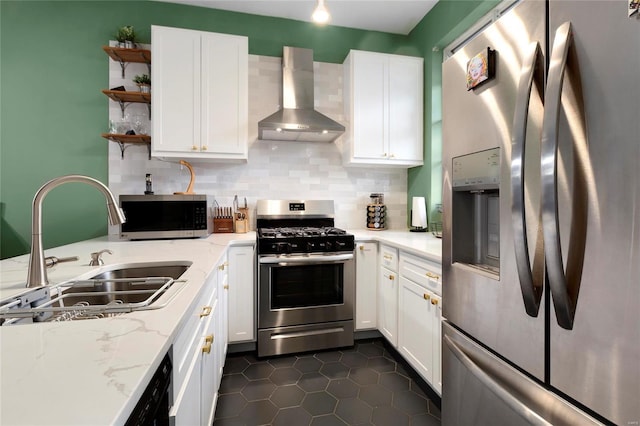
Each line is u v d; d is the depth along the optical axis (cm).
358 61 266
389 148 272
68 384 47
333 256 229
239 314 223
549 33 80
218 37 235
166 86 227
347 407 168
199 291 101
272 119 245
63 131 246
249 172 279
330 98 292
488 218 118
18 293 90
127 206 213
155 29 224
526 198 85
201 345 114
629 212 62
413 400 174
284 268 225
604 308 67
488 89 102
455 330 121
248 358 222
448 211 124
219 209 269
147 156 257
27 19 240
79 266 134
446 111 125
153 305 83
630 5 62
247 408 167
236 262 222
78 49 246
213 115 234
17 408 41
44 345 60
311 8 269
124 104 251
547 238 73
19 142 240
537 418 82
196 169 269
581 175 70
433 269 167
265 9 270
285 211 276
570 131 72
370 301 244
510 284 93
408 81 276
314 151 292
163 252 170
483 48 104
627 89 62
